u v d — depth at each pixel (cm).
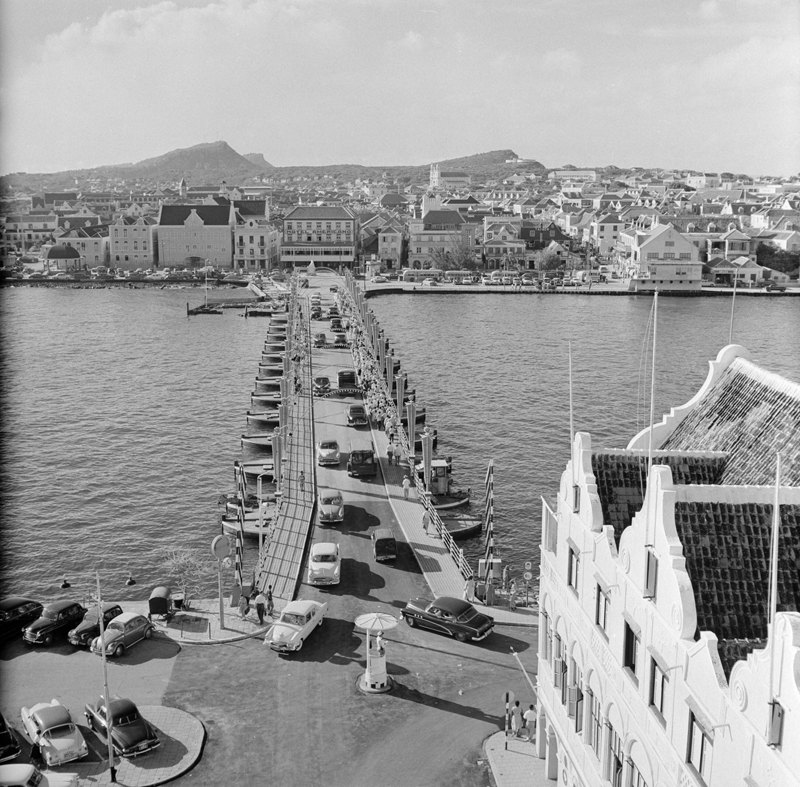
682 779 2798
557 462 10694
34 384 15050
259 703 4891
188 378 15612
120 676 5169
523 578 7331
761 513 3192
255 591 6297
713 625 2992
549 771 4234
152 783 4203
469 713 4806
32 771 3988
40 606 5897
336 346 17512
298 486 8781
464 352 18012
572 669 3919
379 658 5000
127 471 10350
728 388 4600
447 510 8862
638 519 3178
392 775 4300
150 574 7644
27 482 9919
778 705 2291
